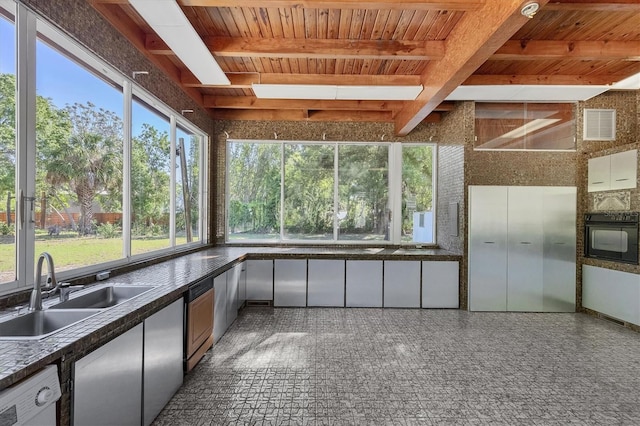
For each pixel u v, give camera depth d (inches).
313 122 222.8
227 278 153.5
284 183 225.0
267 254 195.0
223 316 148.1
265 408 93.7
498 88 168.4
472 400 98.9
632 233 160.7
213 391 102.1
